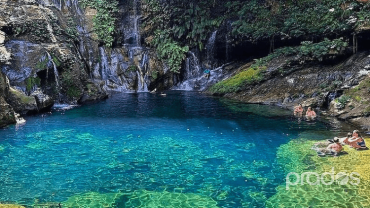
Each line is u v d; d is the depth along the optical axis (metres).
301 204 6.07
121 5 22.98
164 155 8.80
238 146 9.48
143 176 7.44
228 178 7.30
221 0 21.59
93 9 21.52
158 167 7.97
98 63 20.55
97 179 7.28
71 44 18.42
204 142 9.91
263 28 18.50
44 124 11.97
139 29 23.03
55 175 7.48
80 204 6.16
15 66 14.26
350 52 15.27
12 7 15.82
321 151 8.70
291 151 8.93
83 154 8.86
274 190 6.68
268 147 9.32
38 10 16.78
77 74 16.67
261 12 19.14
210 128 11.45
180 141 10.02
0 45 13.91
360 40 15.07
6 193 6.58
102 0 21.83
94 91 17.25
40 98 13.81
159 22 22.61
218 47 21.59
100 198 6.41
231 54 21.33
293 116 12.79
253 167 7.89
